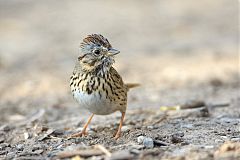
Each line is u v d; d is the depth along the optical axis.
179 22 27.72
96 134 9.55
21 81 16.89
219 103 12.15
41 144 8.99
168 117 10.73
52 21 28.72
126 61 19.56
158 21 28.41
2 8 32.22
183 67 17.64
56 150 8.50
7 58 20.69
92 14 30.80
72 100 14.19
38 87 15.98
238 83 15.03
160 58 19.70
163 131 9.27
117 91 9.01
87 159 7.62
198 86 14.91
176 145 8.18
